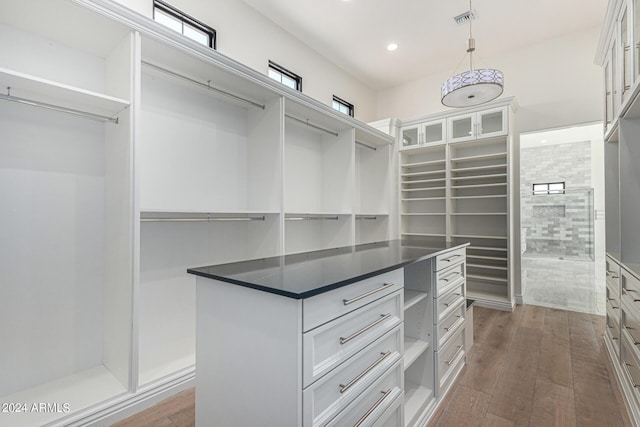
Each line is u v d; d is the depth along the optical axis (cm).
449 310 202
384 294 131
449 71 470
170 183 241
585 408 178
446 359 196
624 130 223
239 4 318
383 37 384
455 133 422
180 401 186
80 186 199
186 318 249
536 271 627
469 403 183
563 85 376
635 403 168
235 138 290
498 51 413
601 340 276
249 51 328
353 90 487
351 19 350
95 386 180
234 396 110
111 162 200
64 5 159
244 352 106
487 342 273
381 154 458
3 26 174
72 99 176
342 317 107
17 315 176
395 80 503
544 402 184
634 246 217
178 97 246
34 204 182
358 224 472
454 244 225
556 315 349
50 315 187
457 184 442
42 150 185
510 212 374
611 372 218
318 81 420
